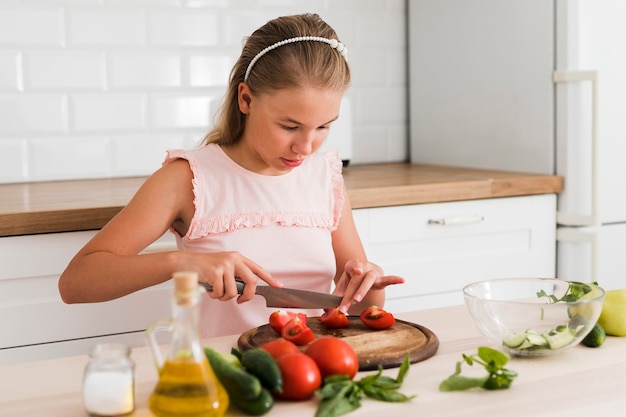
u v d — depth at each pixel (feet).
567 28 8.07
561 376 3.78
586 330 4.02
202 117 8.85
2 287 6.24
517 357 4.06
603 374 3.80
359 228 7.39
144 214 5.42
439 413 3.34
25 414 3.37
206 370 3.21
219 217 5.71
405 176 8.41
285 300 4.94
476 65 9.09
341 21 9.53
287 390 3.47
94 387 3.29
